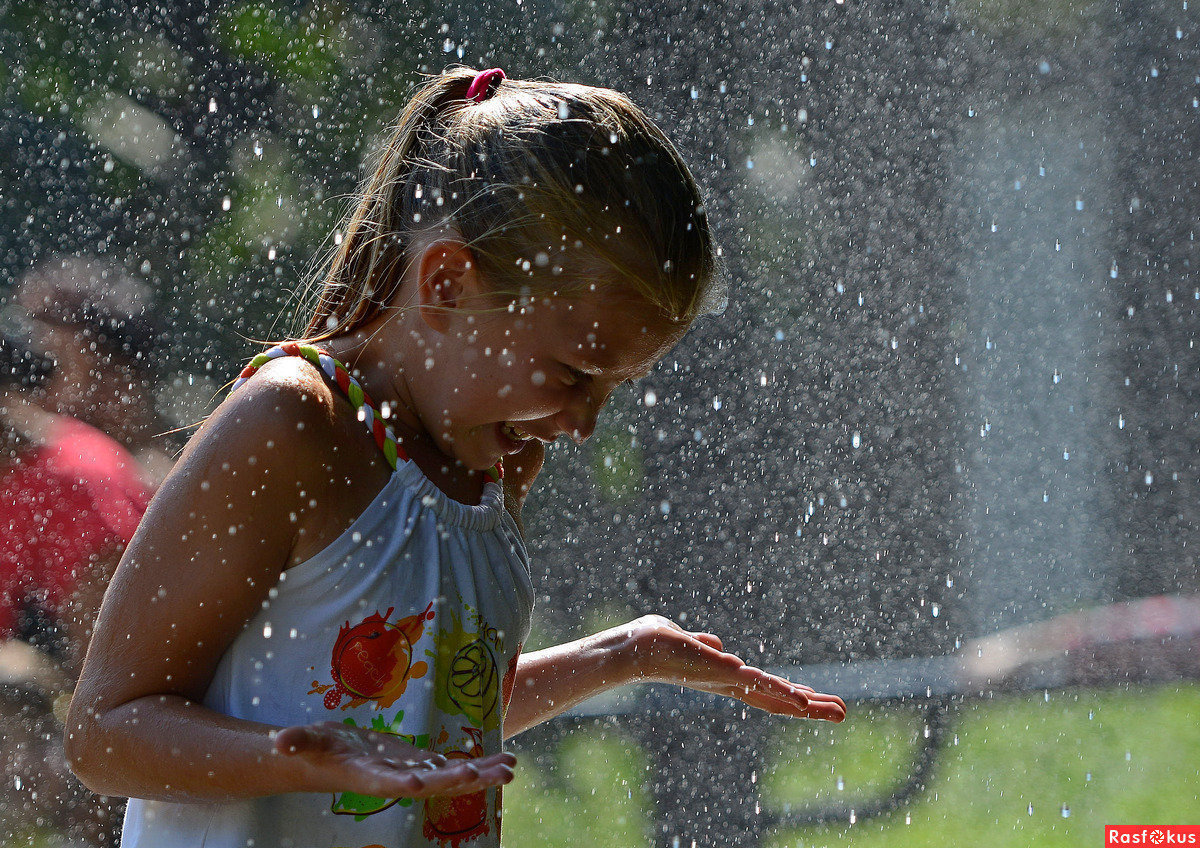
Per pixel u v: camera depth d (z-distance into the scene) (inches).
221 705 183.8
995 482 730.2
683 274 200.1
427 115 215.8
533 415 201.9
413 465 194.4
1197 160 802.2
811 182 633.0
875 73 657.0
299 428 181.5
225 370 653.9
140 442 466.9
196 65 698.2
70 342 443.2
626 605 581.6
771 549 591.8
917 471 662.5
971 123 719.7
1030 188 756.0
